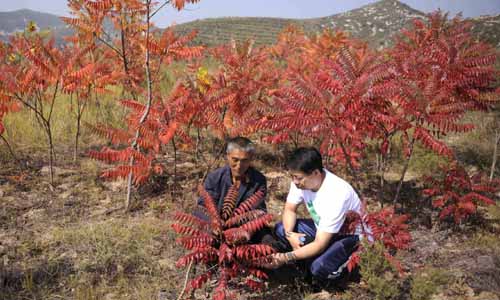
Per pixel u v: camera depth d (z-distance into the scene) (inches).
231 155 128.8
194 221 115.9
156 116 169.0
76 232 152.9
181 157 235.8
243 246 115.6
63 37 251.1
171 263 141.5
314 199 128.5
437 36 241.3
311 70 253.3
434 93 143.9
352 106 136.5
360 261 122.5
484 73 154.9
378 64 148.6
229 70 217.2
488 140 263.4
